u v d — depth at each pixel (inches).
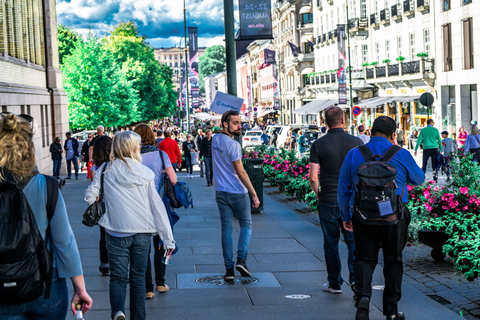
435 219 335.0
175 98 3863.2
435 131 804.6
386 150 228.4
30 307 131.9
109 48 3157.0
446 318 238.4
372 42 2133.4
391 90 1993.1
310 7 3238.2
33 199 134.0
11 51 948.0
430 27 1672.0
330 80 2534.5
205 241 422.9
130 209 221.8
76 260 140.3
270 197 716.7
